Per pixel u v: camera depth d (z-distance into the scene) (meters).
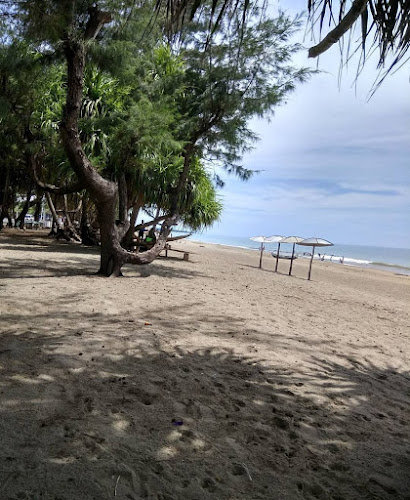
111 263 9.47
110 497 1.95
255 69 9.60
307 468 2.41
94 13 6.70
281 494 2.14
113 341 4.39
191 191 15.05
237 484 2.18
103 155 11.14
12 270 8.95
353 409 3.41
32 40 6.36
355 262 41.72
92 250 16.50
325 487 2.25
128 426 2.66
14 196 26.25
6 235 21.19
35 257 11.86
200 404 3.13
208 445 2.55
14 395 2.88
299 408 3.28
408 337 6.66
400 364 4.98
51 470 2.09
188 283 9.95
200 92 10.35
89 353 3.94
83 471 2.12
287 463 2.45
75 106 7.28
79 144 7.66
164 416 2.87
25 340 4.09
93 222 22.05
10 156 9.15
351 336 6.14
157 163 12.80
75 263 11.30
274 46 9.04
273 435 2.77
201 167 15.05
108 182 8.62
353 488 2.27
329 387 3.85
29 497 1.87
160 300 7.09
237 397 3.35
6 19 6.00
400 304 11.28
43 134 9.53
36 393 2.96
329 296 10.96
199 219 18.20
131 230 15.39
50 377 3.27
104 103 12.02
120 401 3.01
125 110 9.73
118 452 2.34
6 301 5.66
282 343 5.18
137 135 8.62
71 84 7.10
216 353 4.45
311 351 4.99
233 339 5.09
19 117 7.86
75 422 2.61
